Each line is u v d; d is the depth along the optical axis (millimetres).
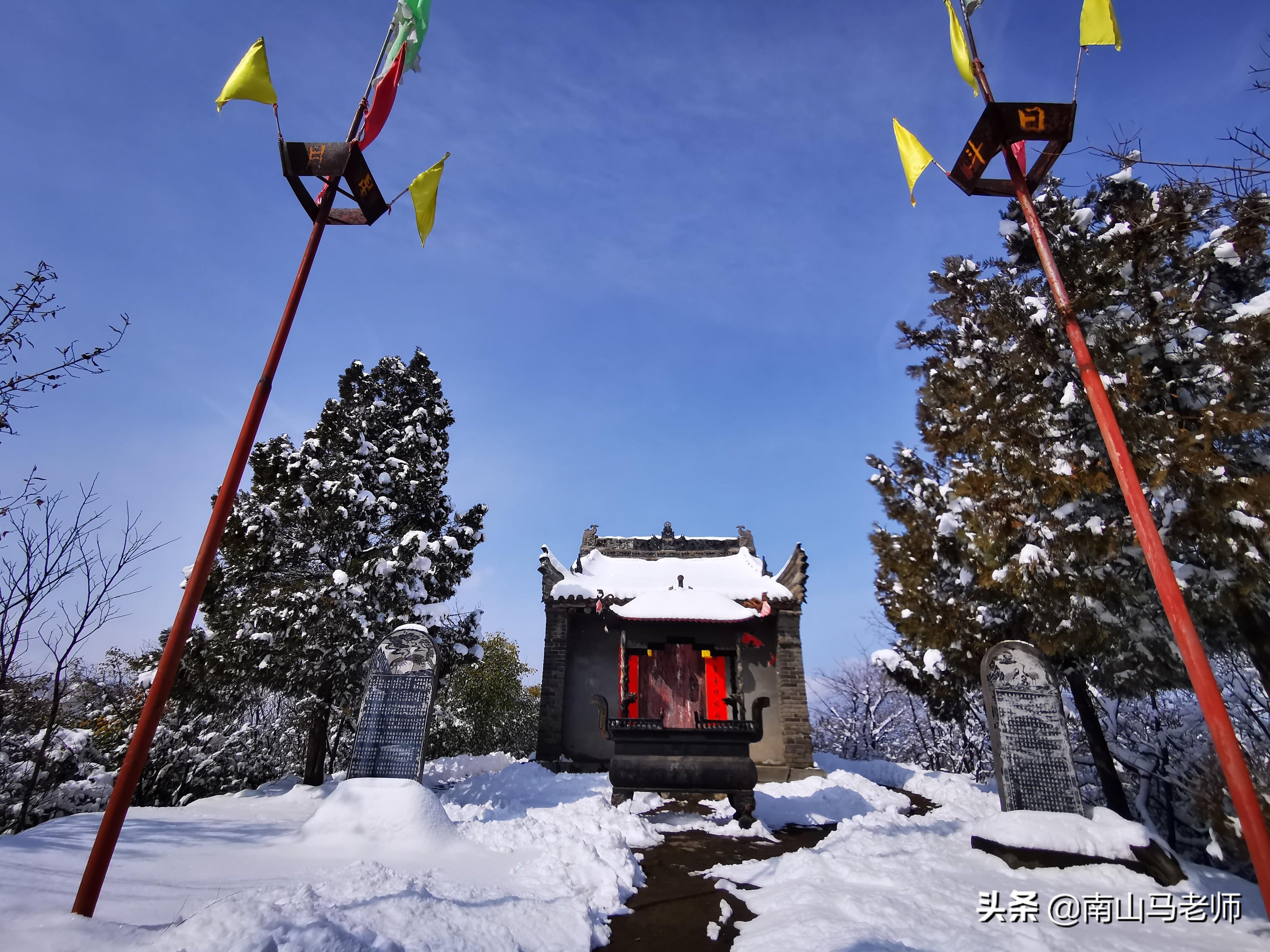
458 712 29844
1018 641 10102
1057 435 10102
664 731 11844
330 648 15492
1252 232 7152
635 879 8258
